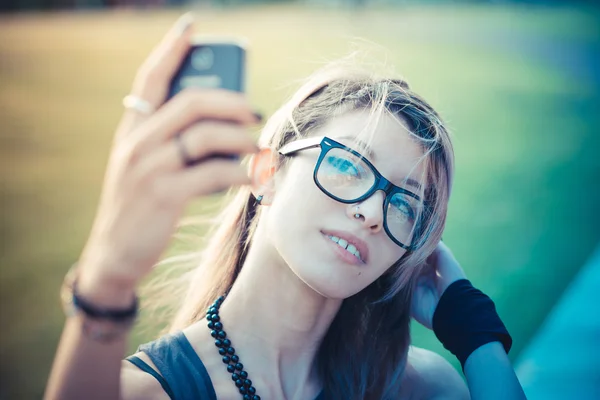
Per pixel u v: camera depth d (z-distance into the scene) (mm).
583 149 10203
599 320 4320
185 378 1488
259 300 1558
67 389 990
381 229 1424
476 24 23312
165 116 909
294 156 1472
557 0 28938
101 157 9180
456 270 1813
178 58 1038
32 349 4168
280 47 16906
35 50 16609
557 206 7465
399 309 1729
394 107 1514
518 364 3873
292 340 1583
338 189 1400
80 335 980
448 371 1900
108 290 939
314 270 1385
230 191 1949
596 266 5414
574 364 3711
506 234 6387
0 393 3648
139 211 904
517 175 8617
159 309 2326
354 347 1690
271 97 11031
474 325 1693
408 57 16625
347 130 1464
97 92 12984
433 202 1552
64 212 7023
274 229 1438
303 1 27547
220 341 1556
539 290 5094
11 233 6324
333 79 1579
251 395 1527
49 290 5059
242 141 907
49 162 8805
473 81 14594
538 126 11438
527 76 15695
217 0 26906
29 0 23891
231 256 1714
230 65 1059
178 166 901
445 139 1549
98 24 21297
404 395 1795
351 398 1653
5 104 11820
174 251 2682
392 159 1452
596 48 19625
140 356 1510
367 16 24234
